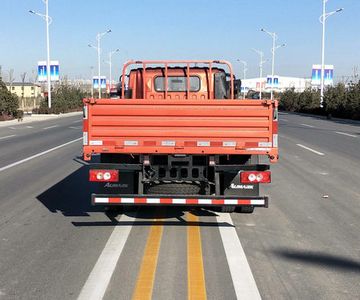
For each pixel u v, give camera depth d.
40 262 5.47
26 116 49.62
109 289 4.67
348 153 16.59
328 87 56.19
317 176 11.73
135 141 6.59
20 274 5.10
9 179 11.31
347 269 5.22
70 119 45.44
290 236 6.53
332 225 7.12
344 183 10.77
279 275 5.04
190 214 7.80
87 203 8.68
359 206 8.42
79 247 6.02
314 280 4.90
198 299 4.43
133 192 6.92
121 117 6.56
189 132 6.55
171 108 6.52
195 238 6.41
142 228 6.94
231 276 5.00
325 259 5.55
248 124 6.51
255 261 5.48
